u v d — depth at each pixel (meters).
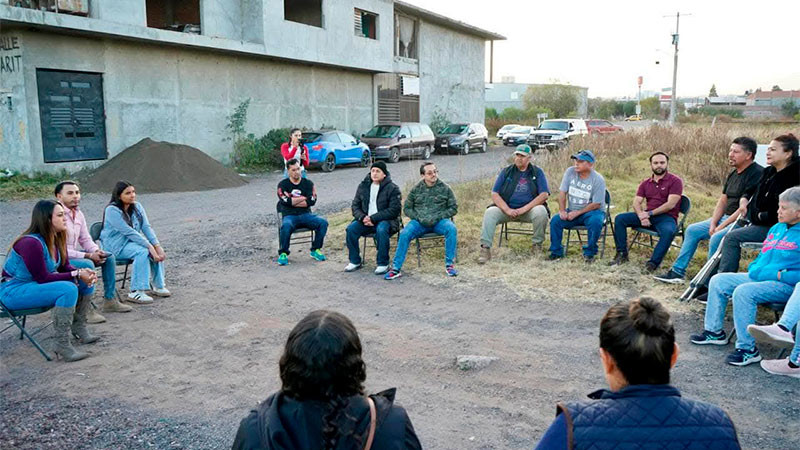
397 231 7.73
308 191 8.23
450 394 4.39
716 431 1.82
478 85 38.00
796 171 5.33
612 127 30.64
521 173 8.05
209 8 20.16
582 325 5.67
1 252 8.91
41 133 16.14
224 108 21.41
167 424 4.01
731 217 6.43
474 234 9.09
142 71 18.56
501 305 6.28
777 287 4.69
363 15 27.73
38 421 4.04
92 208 13.25
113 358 5.12
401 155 24.19
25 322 5.93
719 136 16.59
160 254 6.76
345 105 27.31
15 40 15.59
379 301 6.57
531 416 4.04
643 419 1.83
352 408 1.77
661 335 1.88
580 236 8.65
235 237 9.94
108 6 16.77
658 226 7.23
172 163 16.52
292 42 22.56
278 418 1.73
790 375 4.51
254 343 5.42
